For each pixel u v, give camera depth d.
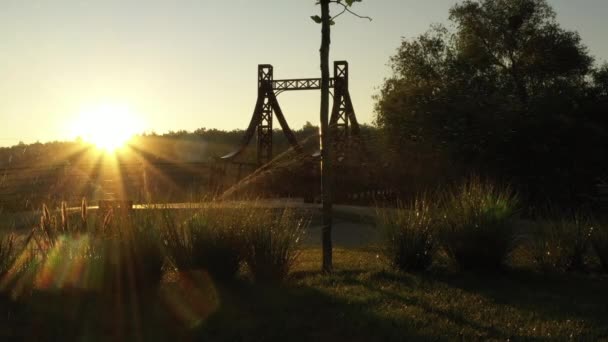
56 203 8.70
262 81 33.16
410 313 6.20
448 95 26.84
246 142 32.38
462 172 23.66
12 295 6.63
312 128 35.94
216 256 7.63
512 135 24.17
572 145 25.19
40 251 7.19
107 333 5.49
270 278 7.82
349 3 8.33
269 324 5.77
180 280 7.64
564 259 9.17
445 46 35.50
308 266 9.59
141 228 7.50
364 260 10.43
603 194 25.19
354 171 27.02
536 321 6.01
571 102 26.47
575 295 7.31
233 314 6.14
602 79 28.67
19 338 5.28
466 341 5.28
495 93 27.67
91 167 18.47
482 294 7.21
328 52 8.62
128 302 6.60
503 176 23.36
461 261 8.92
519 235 9.91
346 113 31.70
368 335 5.43
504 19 33.28
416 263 8.86
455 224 9.07
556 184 23.91
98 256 7.16
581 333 5.62
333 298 6.82
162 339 5.32
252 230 7.92
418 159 25.03
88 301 6.59
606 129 26.23
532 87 32.34
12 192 8.36
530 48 32.69
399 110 27.58
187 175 18.33
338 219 20.91
